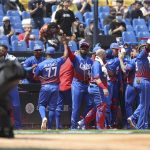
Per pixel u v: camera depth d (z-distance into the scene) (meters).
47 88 37.56
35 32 52.94
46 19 55.56
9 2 57.91
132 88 40.41
